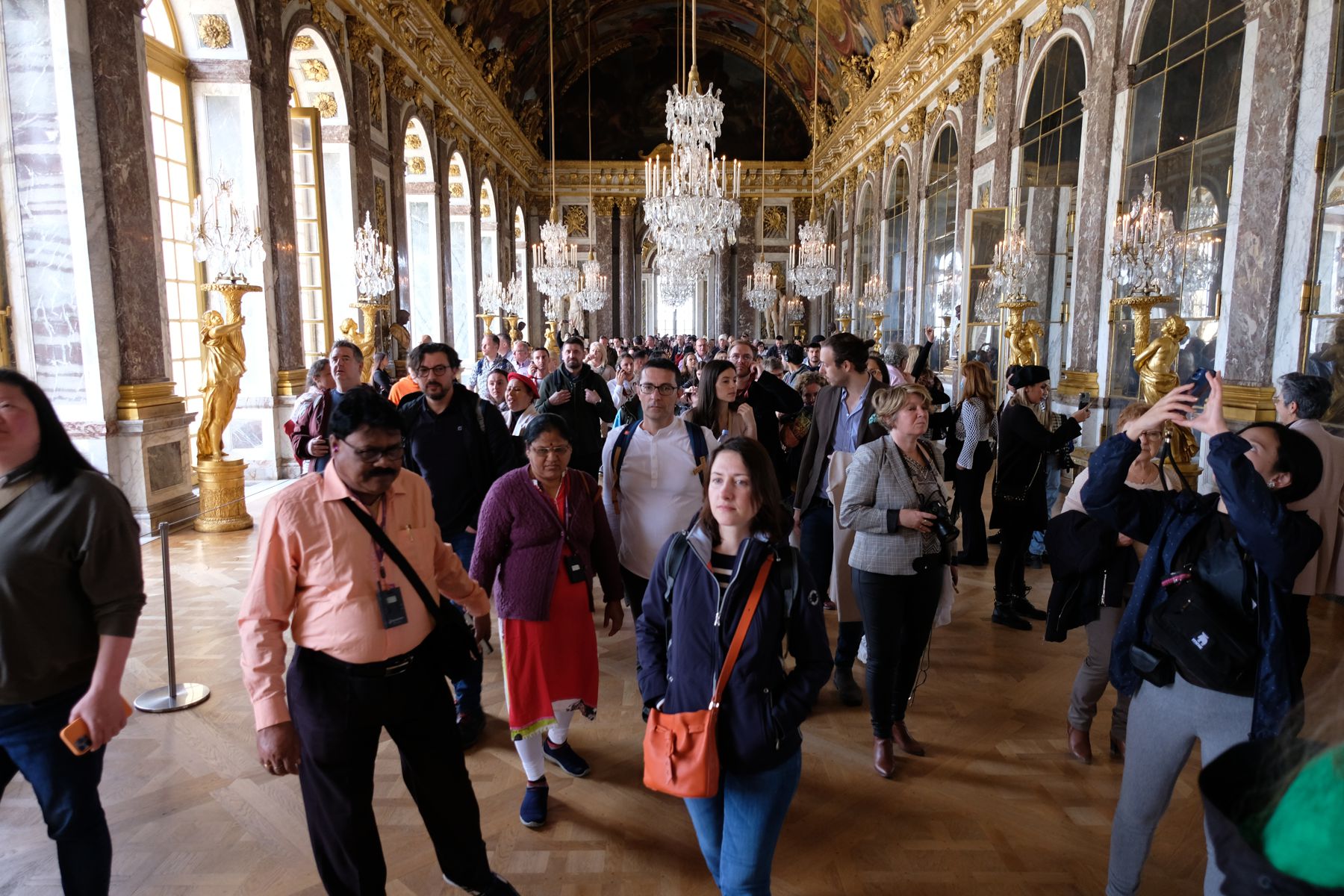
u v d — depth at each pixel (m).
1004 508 5.60
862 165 24.19
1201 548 2.36
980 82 14.67
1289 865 0.93
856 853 3.07
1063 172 11.41
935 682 4.71
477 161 22.27
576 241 32.59
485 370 10.50
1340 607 5.91
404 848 3.10
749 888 2.21
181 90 9.55
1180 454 7.21
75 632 2.23
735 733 2.21
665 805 3.40
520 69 26.80
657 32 30.80
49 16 6.80
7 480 2.18
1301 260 6.81
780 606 2.27
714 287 33.75
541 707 3.20
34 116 6.89
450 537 4.21
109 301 7.27
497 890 2.67
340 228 12.82
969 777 3.64
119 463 7.38
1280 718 2.10
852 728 4.15
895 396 3.61
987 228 12.52
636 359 9.35
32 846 3.06
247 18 9.56
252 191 9.80
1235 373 7.51
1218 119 7.92
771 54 29.67
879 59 20.59
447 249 18.62
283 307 10.40
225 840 3.11
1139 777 2.45
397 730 2.49
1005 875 2.94
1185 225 8.48
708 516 2.37
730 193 31.91
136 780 3.53
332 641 2.32
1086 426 10.27
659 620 2.45
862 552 3.60
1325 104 6.59
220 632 5.27
